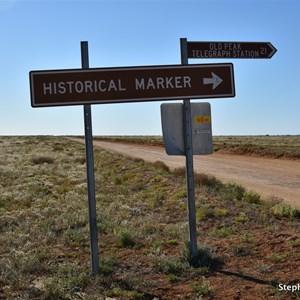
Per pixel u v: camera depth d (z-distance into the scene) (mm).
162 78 6363
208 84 6449
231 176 22328
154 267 6738
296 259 6664
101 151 45812
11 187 18031
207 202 12375
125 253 7676
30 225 10359
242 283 5859
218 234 8594
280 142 62906
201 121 6734
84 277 6043
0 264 6863
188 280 6102
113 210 11914
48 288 5641
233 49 6891
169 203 12805
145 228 9406
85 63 6250
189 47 6691
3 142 68812
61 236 9219
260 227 9102
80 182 19859
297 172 23766
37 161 32250
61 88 6180
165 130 6648
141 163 27734
